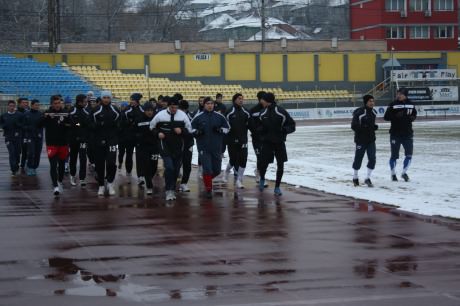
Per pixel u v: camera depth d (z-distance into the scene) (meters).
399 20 100.12
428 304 8.86
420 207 16.55
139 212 16.38
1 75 66.69
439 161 28.30
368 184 20.73
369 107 20.58
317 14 176.00
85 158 21.64
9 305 8.84
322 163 28.41
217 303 8.91
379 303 8.91
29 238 13.20
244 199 18.48
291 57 86.75
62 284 9.84
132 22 138.00
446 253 11.78
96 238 13.18
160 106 22.25
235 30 160.62
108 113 19.14
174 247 12.33
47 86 67.44
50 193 20.05
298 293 9.36
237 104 20.64
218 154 18.89
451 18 101.50
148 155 19.59
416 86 86.62
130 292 9.44
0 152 37.31
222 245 12.49
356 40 92.81
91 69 75.69
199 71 84.19
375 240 12.91
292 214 15.93
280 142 19.28
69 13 130.25
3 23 120.12
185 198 18.80
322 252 11.90
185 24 145.88
